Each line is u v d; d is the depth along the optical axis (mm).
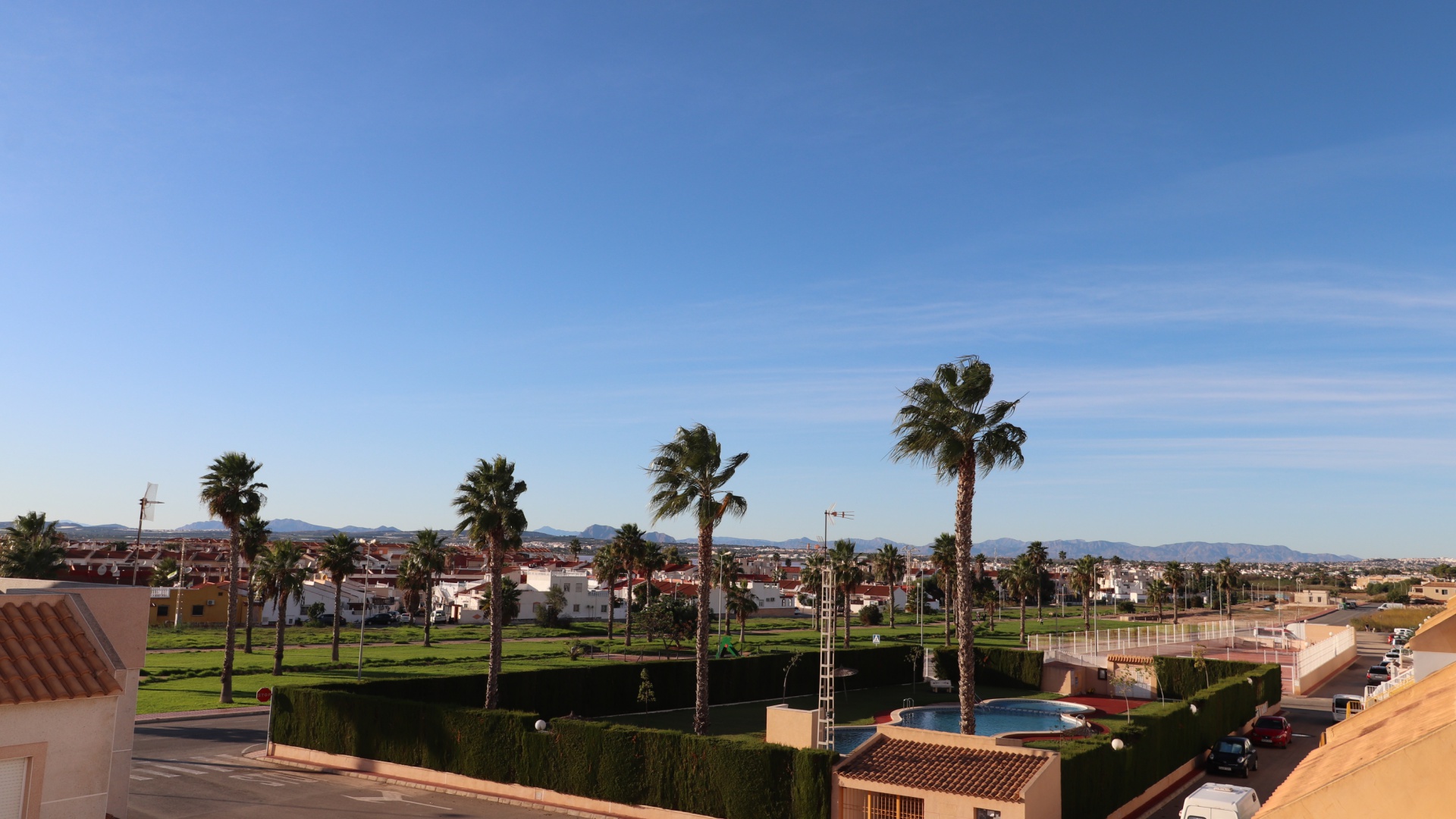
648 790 29156
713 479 40812
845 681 65938
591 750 30250
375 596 130500
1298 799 7680
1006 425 35750
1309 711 54438
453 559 166375
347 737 35438
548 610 119062
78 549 130750
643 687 51938
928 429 35938
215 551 153125
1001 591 197000
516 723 31875
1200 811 23172
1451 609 18000
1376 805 7281
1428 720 8781
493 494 44688
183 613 106000
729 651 82750
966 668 34500
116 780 19453
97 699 16125
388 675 64688
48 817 15336
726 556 122438
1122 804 28703
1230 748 35875
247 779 32906
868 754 26781
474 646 89625
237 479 52594
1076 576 123938
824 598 35969
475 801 31047
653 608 92750
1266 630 96250
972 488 35719
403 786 32875
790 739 31672
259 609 111125
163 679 60312
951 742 26531
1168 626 87188
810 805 26203
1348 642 82875
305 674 64188
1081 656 66438
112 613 19625
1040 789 23859
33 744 15203
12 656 15648
